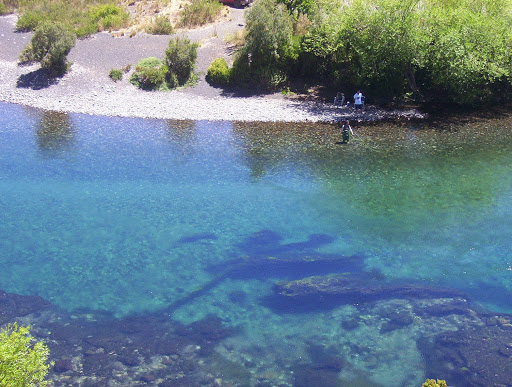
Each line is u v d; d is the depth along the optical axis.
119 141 26.75
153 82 35.12
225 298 14.04
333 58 35.94
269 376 11.13
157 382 10.88
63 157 24.25
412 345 12.12
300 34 38.66
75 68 36.50
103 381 10.88
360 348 12.05
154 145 26.31
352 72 35.31
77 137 27.12
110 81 35.56
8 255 15.98
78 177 22.08
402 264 15.77
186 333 12.60
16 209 19.06
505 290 14.42
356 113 32.53
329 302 13.83
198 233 17.69
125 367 11.35
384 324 12.91
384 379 11.04
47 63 35.34
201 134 28.22
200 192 21.03
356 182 22.17
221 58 37.81
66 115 30.73
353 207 19.83
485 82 32.69
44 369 8.41
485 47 30.80
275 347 12.10
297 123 30.55
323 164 24.20
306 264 15.69
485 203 20.09
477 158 25.02
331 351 11.96
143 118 30.75
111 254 16.25
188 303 13.83
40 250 16.34
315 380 11.00
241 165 23.97
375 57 32.41
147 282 14.79
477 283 14.77
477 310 13.46
